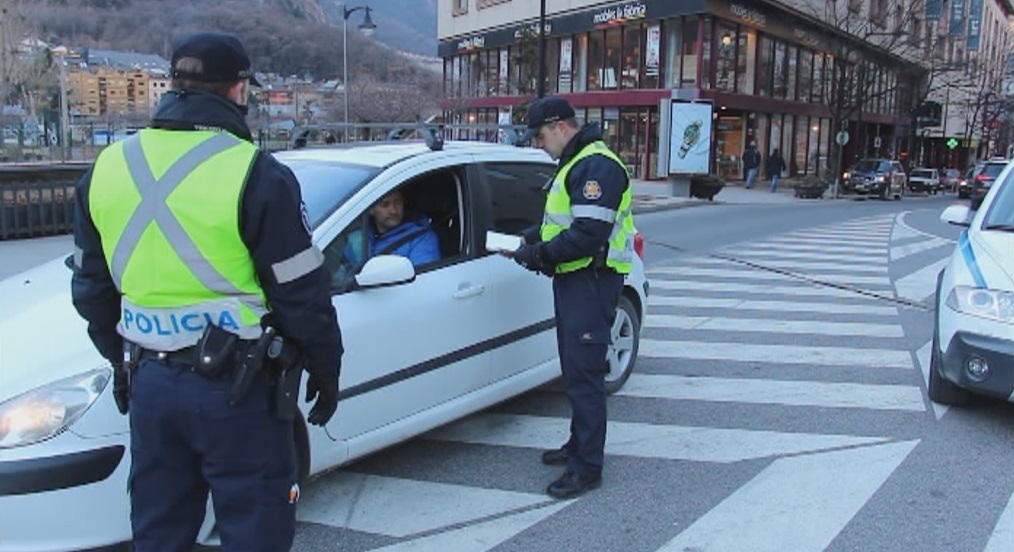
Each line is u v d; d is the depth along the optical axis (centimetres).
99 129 3522
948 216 639
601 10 3550
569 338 417
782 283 1062
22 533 302
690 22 3266
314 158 459
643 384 612
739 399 579
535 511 407
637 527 391
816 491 430
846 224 1973
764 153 3809
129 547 319
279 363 240
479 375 470
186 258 228
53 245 1178
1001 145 7819
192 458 246
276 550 244
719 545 374
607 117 3606
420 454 476
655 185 3164
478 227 475
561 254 398
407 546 371
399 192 455
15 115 3241
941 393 563
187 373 233
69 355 327
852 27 4147
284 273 234
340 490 427
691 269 1174
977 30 5941
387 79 5056
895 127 5347
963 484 440
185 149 231
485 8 4362
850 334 777
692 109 2748
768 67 3759
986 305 510
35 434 303
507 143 550
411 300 423
